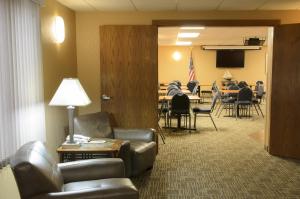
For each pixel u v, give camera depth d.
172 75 14.38
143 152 3.92
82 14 5.07
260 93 9.88
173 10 4.96
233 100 9.10
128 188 2.24
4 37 2.70
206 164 4.56
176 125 7.65
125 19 5.09
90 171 2.81
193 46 14.20
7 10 2.75
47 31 3.83
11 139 2.80
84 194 2.16
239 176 4.05
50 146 3.96
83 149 3.31
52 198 2.11
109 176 2.84
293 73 4.76
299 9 4.90
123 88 5.05
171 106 6.72
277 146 4.98
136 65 5.02
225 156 4.98
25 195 2.10
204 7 4.75
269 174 4.14
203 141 6.00
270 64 5.11
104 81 5.04
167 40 11.46
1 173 2.68
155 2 4.39
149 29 4.98
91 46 5.14
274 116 4.97
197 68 14.29
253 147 5.54
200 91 13.41
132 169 3.81
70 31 4.83
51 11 3.98
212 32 8.69
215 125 7.52
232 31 8.41
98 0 4.25
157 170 4.29
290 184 3.78
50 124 3.96
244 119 8.61
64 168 2.77
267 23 4.92
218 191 3.56
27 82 3.14
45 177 2.14
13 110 2.84
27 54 3.14
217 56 14.12
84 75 5.19
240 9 4.90
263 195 3.45
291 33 4.72
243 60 14.10
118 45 4.98
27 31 3.15
